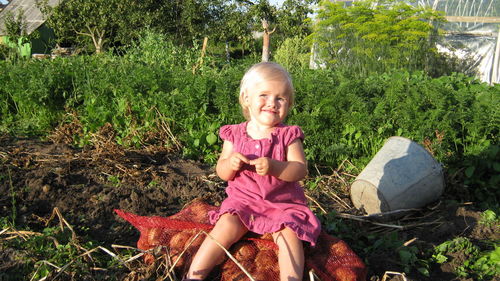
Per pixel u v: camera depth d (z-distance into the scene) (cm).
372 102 242
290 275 113
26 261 128
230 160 118
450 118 215
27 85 284
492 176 206
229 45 1120
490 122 213
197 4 993
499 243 151
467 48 563
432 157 179
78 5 971
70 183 186
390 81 260
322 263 123
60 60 335
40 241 137
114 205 172
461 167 213
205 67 336
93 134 246
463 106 224
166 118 250
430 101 229
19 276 125
